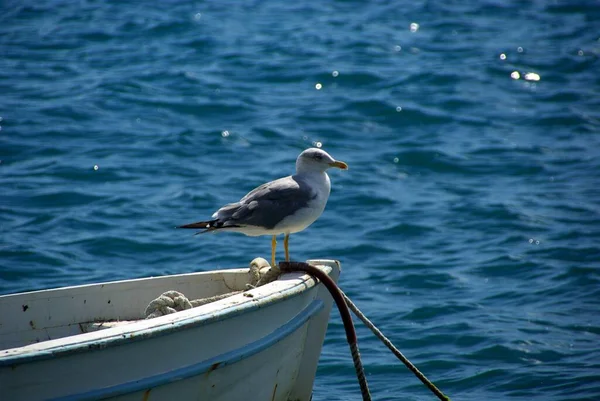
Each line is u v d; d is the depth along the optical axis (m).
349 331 8.05
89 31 28.17
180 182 16.97
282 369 8.20
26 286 12.52
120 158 18.08
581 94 23.05
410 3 32.50
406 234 14.92
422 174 17.97
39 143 18.77
